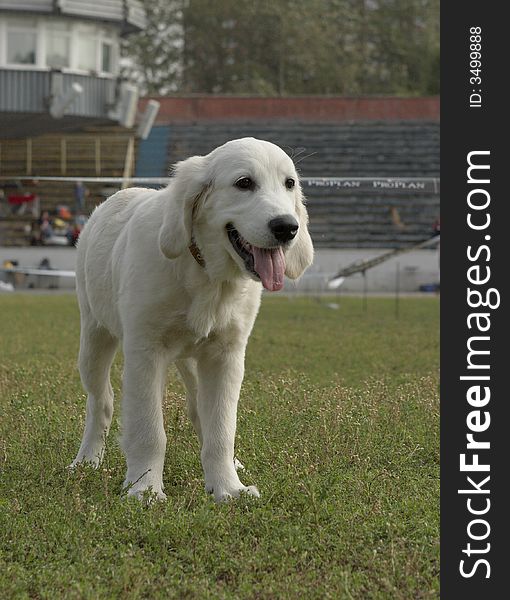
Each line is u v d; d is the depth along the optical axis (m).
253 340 20.00
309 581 5.59
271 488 7.23
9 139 47.25
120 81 46.72
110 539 6.26
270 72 78.94
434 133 50.16
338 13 82.00
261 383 11.67
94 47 47.66
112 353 8.60
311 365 15.70
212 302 7.32
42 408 9.41
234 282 7.34
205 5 78.56
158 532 6.29
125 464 7.96
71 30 46.69
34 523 6.52
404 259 43.19
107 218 8.26
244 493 7.12
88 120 47.06
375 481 7.54
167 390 10.43
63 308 29.58
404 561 5.88
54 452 8.27
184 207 7.10
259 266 6.90
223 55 79.75
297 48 78.06
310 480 7.06
